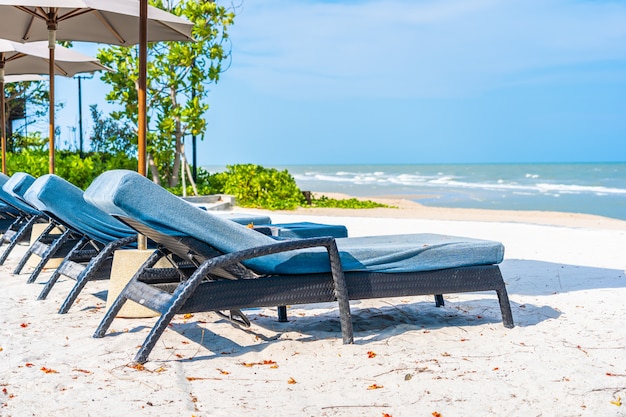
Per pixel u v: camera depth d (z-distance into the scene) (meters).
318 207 19.48
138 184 3.42
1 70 9.84
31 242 7.07
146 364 3.47
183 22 6.86
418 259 4.03
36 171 15.91
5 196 7.18
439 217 15.50
